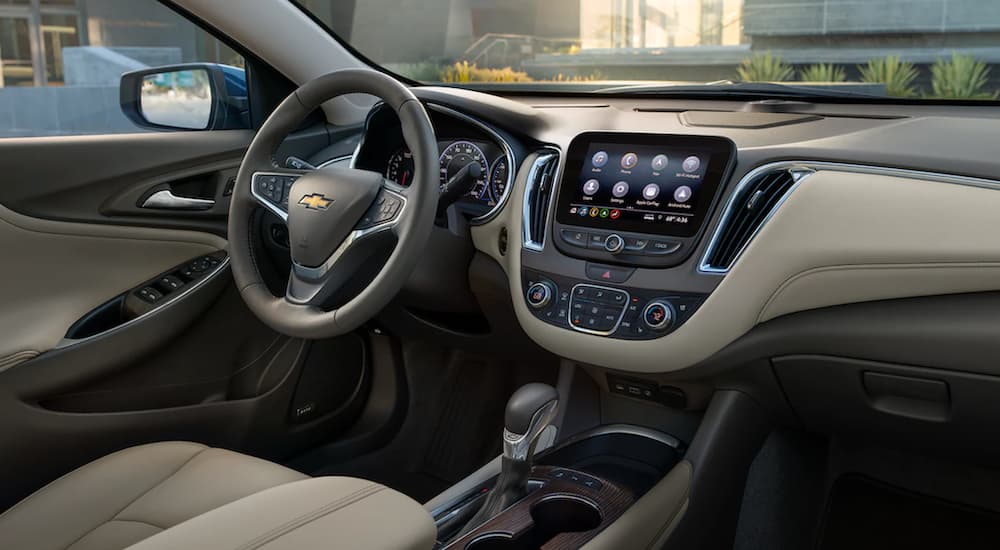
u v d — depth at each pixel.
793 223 1.25
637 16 11.45
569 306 1.39
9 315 1.48
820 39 10.11
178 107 1.78
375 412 1.98
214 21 1.71
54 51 7.77
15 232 1.51
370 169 1.67
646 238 1.34
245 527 0.71
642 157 1.39
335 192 1.25
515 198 1.50
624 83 1.77
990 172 1.17
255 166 1.37
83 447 1.52
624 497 1.31
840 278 1.23
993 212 1.14
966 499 1.60
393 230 1.21
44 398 1.47
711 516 1.44
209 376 1.69
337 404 1.92
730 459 1.44
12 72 7.79
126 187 1.64
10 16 7.80
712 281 1.29
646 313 1.32
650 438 1.55
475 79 9.30
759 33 10.42
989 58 9.05
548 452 1.52
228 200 1.75
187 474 1.23
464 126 1.64
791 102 1.58
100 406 1.55
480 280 1.62
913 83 9.17
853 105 1.56
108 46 7.02
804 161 1.28
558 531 1.31
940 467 1.62
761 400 1.41
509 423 1.26
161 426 1.61
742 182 1.30
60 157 1.56
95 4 7.11
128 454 1.28
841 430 1.41
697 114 1.58
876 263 1.20
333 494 0.78
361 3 11.84
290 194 1.29
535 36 12.38
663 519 1.31
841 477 1.69
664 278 1.32
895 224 1.19
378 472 1.94
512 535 1.21
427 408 1.99
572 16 12.04
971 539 1.51
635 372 1.36
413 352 1.98
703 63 10.87
